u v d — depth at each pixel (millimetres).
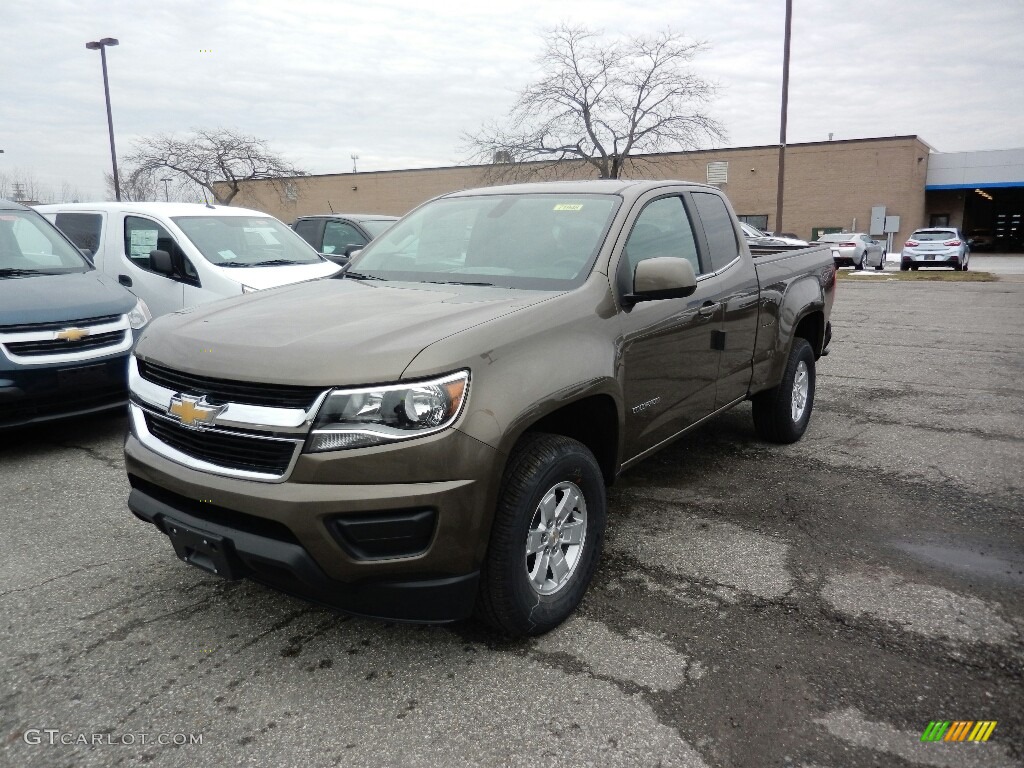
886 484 4754
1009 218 49969
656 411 3730
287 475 2514
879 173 36625
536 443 2906
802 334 5891
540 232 3744
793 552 3793
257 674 2801
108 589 3439
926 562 3676
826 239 27234
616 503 4453
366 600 2590
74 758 2365
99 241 8188
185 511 2775
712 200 4648
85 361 5332
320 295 3479
